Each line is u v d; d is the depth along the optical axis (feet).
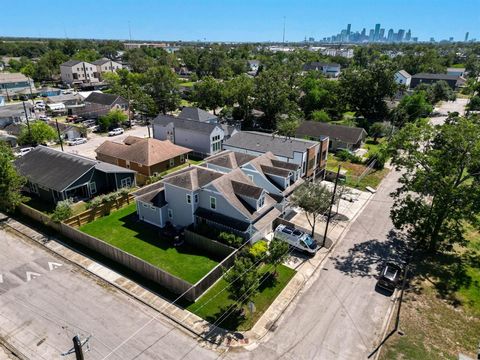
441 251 101.40
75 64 401.08
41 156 137.49
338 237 107.34
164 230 104.47
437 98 319.47
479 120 101.04
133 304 76.43
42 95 332.39
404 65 483.10
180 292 78.89
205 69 492.95
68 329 69.21
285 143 147.13
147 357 63.41
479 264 95.30
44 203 125.18
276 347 66.44
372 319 74.23
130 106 262.67
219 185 101.04
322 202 99.09
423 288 84.69
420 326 72.64
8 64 502.79
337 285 84.84
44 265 89.40
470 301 80.59
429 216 96.63
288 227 103.76
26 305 75.20
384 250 100.73
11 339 66.59
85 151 186.09
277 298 79.77
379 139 225.56
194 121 192.65
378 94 260.62
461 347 67.67
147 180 145.59
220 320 72.49
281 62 506.07
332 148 201.36
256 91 245.24
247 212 98.43
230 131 200.64
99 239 99.14
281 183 119.03
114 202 120.57
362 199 135.74
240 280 71.51
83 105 268.62
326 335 69.67
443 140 94.12
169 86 277.03
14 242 99.86
